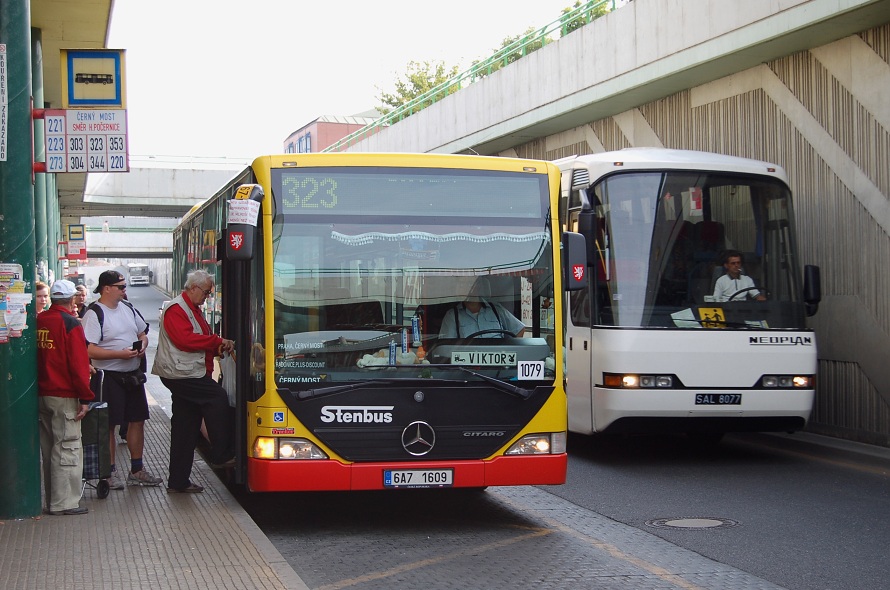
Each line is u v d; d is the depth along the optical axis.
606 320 11.52
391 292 8.05
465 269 8.20
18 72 7.87
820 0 12.93
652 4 16.80
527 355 8.20
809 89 14.55
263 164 8.06
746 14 14.39
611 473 11.31
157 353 9.03
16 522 7.73
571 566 7.11
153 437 12.95
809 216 14.55
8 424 7.79
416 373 7.96
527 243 8.36
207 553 6.74
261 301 7.94
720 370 11.40
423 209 8.21
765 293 11.84
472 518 8.87
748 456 12.61
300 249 7.98
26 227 7.83
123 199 43.09
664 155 12.16
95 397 8.46
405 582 6.65
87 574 6.20
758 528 8.41
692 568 7.08
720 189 11.95
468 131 25.09
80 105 8.63
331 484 7.77
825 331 14.09
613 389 11.31
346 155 8.16
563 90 20.06
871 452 12.12
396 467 7.85
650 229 11.70
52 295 8.00
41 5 13.76
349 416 7.83
